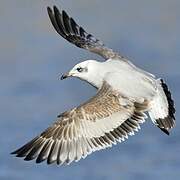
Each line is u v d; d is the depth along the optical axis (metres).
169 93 11.14
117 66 11.26
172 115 11.08
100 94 10.95
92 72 11.35
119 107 10.85
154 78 11.27
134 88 10.99
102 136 10.78
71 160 10.83
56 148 10.91
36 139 11.01
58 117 11.02
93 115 10.83
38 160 10.89
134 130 10.83
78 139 10.86
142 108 10.93
